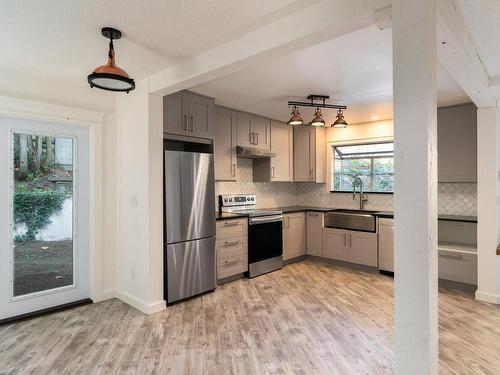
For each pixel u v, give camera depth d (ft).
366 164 17.33
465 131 13.03
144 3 5.94
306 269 15.55
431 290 4.34
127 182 11.21
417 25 4.34
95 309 10.62
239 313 10.25
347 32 5.96
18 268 9.91
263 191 17.72
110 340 8.47
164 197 10.83
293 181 18.04
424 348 4.29
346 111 14.40
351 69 9.33
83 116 10.92
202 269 11.88
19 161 9.91
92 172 11.29
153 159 10.36
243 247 13.93
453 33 5.53
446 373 7.02
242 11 6.20
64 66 9.21
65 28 6.93
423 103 4.29
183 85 9.27
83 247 11.24
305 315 10.07
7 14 6.32
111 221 11.76
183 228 11.26
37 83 10.04
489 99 10.36
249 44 7.11
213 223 12.34
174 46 7.80
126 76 6.80
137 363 7.39
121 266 11.57
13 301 9.77
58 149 10.69
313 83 10.61
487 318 9.80
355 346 8.14
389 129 16.06
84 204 11.25
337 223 16.26
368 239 15.06
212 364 7.36
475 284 12.03
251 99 12.64
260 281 13.65
